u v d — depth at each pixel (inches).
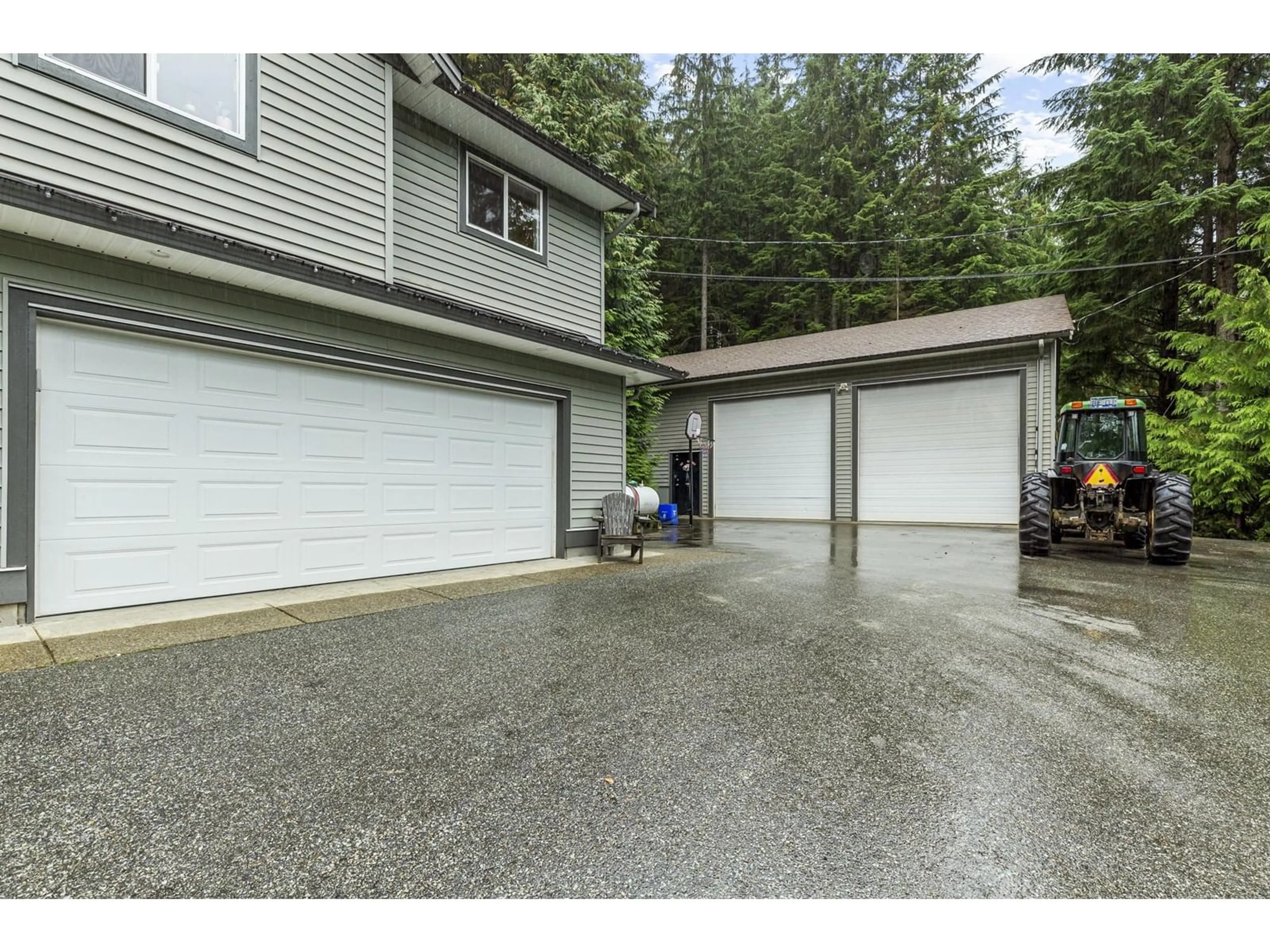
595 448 306.8
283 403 193.5
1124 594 196.7
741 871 61.4
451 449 243.4
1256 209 457.4
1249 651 134.6
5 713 97.4
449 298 264.5
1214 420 434.0
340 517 208.7
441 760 83.9
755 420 598.2
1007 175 853.8
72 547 152.9
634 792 75.8
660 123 932.6
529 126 270.5
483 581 221.1
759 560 283.6
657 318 578.2
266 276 169.3
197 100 174.6
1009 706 103.7
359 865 61.7
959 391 490.0
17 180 123.5
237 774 79.5
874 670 122.6
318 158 201.8
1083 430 298.7
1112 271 543.5
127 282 157.1
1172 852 64.0
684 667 124.4
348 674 118.7
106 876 59.7
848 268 891.4
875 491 527.8
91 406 155.1
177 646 134.3
